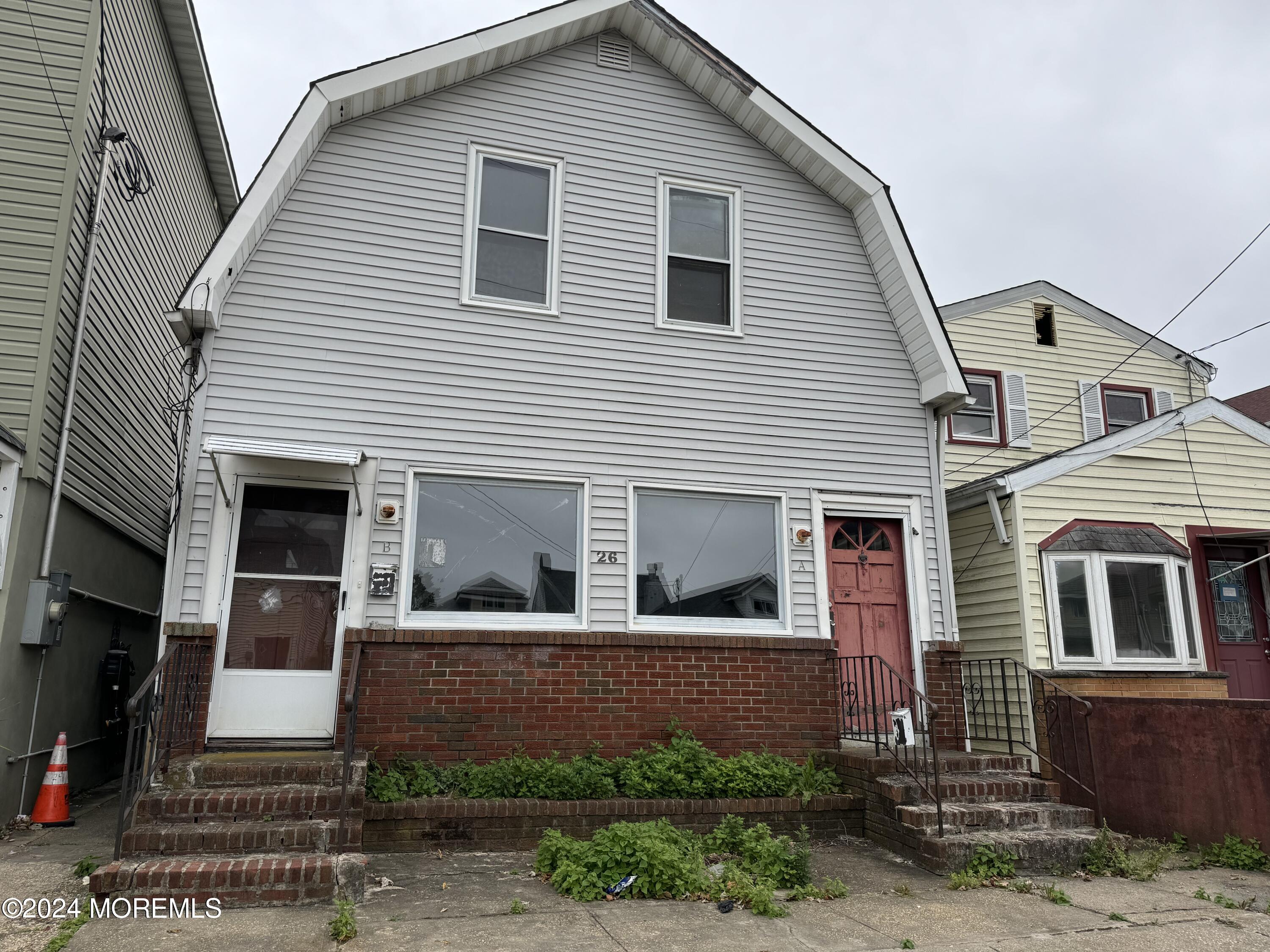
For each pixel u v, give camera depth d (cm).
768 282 926
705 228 927
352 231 811
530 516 816
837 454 906
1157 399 1481
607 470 837
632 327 872
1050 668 928
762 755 797
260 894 530
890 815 725
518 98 883
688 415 871
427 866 644
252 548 749
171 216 1143
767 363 905
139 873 519
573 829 710
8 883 552
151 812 584
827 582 877
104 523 930
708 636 818
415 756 732
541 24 859
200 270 736
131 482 1035
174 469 1233
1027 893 613
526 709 764
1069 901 593
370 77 802
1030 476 972
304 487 764
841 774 802
